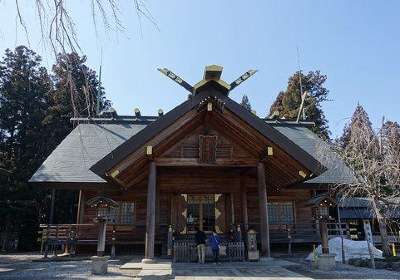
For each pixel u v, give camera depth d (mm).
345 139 11906
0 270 10078
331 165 14531
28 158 27734
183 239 14180
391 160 10594
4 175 10609
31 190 25422
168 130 10602
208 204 15156
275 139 10664
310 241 14992
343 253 11398
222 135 11914
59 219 28016
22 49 30172
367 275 8703
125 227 15078
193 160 11430
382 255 11461
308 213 16266
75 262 12375
